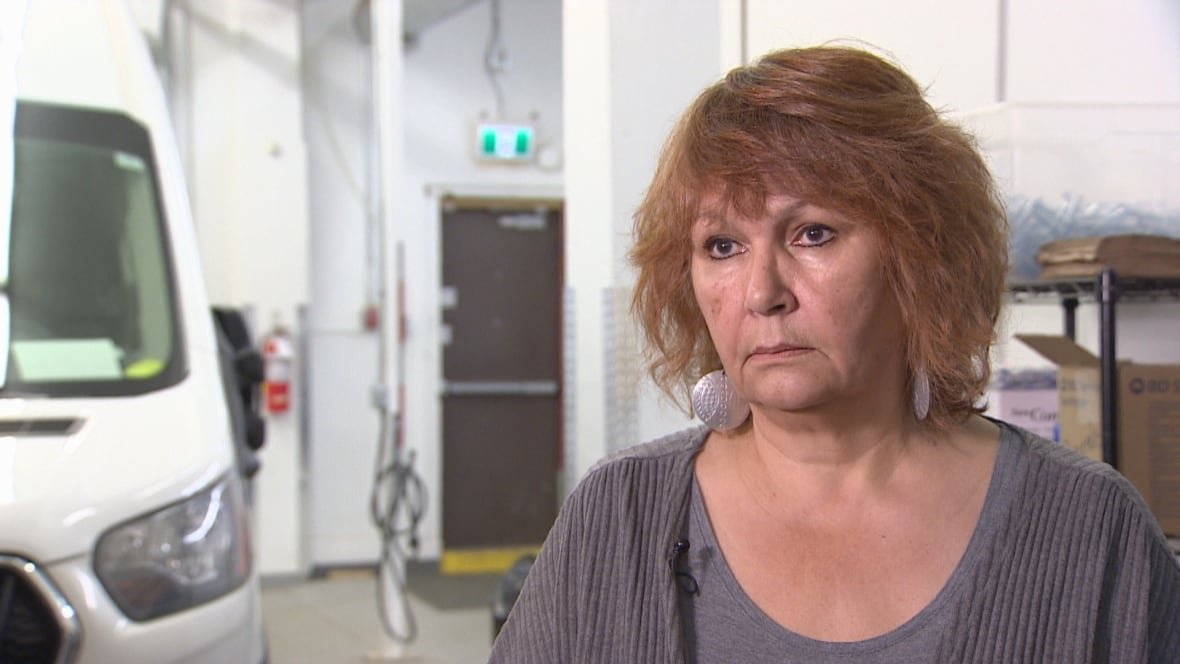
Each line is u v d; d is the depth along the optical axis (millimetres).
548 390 7266
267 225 6562
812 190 919
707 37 3471
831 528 1001
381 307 5121
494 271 7242
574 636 1042
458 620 5840
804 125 940
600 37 3615
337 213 6922
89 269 2768
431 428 7090
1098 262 1839
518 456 7273
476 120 7137
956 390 1035
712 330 1009
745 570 1005
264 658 2680
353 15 6941
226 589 2387
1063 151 2012
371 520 6980
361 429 6969
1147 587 955
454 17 7109
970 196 982
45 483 2180
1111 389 1811
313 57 6875
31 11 3080
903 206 938
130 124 3047
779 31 2637
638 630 1007
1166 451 1860
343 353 6945
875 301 958
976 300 992
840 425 997
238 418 3129
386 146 5035
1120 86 2248
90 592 2119
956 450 1044
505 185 7160
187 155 6492
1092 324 2344
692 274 1037
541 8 7227
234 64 6543
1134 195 1992
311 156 6879
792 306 948
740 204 943
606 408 3625
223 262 6559
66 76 3029
